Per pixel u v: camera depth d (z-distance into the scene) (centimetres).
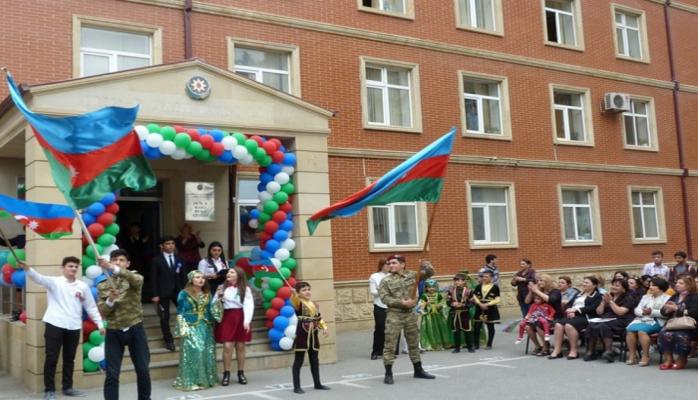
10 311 1213
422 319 1318
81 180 740
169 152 1036
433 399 848
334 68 1717
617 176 2269
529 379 974
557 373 1021
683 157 2456
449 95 1917
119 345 748
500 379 980
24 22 1340
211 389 959
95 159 748
